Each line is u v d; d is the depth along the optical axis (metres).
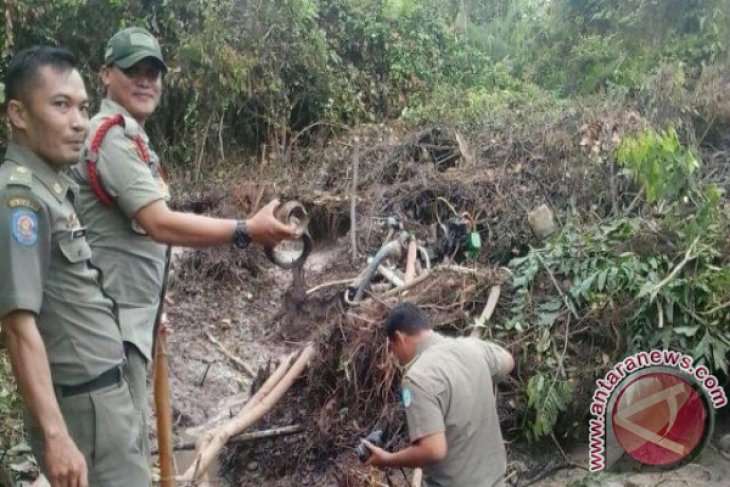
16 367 2.01
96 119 2.50
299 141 10.15
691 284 4.12
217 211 7.34
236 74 9.00
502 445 3.02
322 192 7.25
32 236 2.05
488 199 6.20
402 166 7.15
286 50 9.62
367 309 4.44
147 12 8.95
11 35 7.96
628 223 4.68
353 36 11.16
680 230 4.45
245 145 9.80
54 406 2.00
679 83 7.24
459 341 3.05
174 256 6.70
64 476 1.97
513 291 4.52
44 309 2.19
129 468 2.33
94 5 8.69
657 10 10.12
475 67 12.38
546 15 12.83
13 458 3.69
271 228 2.28
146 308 2.54
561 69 11.89
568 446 4.27
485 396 2.95
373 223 6.46
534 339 4.25
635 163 4.59
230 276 6.53
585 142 5.95
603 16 11.21
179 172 8.77
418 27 11.84
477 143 7.28
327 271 6.34
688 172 4.50
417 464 2.86
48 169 2.17
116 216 2.46
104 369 2.27
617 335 4.20
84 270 2.25
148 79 2.64
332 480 3.97
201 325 5.99
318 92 10.09
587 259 4.47
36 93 2.11
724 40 9.38
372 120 10.41
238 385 5.22
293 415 4.38
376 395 4.13
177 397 5.06
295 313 5.77
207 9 8.90
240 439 4.14
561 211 5.79
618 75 10.23
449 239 5.46
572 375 4.18
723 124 6.80
